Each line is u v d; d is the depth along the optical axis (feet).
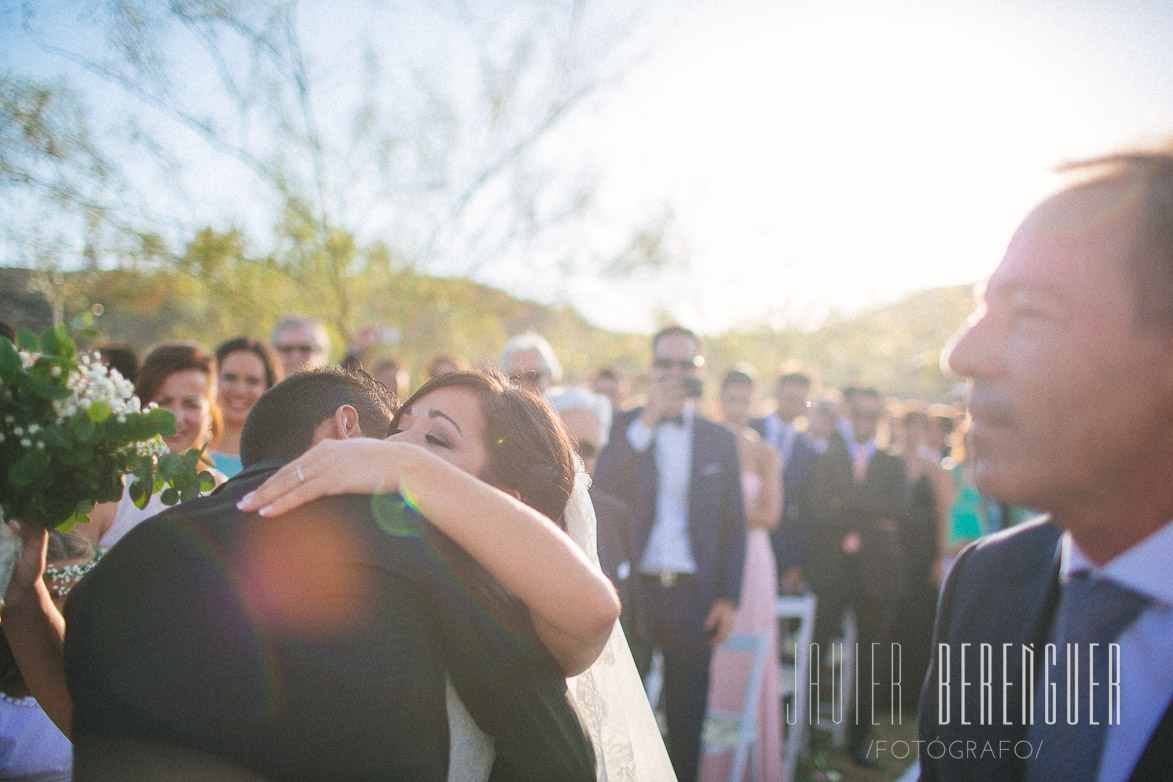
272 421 4.76
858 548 18.01
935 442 23.94
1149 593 2.84
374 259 22.49
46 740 6.26
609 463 13.41
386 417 5.09
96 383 4.47
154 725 3.38
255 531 3.72
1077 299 2.50
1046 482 2.65
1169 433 2.50
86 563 6.42
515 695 3.97
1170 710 2.79
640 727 5.76
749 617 14.65
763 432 22.59
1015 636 3.55
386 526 3.79
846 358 43.32
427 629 3.70
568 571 3.94
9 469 4.09
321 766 3.33
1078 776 3.03
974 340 2.76
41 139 18.07
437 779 3.52
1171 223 2.43
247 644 3.43
